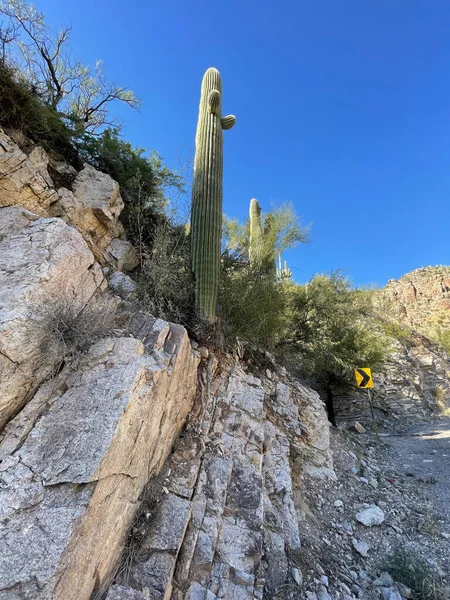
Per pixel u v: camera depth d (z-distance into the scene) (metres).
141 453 2.46
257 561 2.70
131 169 5.91
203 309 4.84
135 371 2.49
